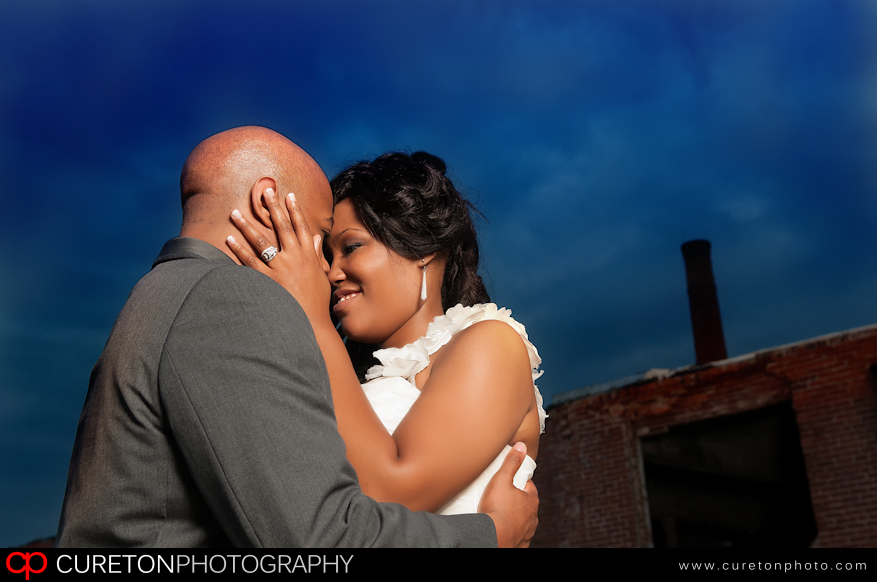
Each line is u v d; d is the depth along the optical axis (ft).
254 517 3.07
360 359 6.55
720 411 29.25
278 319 3.41
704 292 60.34
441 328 5.32
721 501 32.50
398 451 4.18
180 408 3.19
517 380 4.79
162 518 3.32
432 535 3.51
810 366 27.81
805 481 30.27
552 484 31.89
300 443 3.20
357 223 5.64
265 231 4.28
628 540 29.32
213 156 4.30
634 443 30.78
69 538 3.35
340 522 3.16
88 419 3.48
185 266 3.65
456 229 5.91
